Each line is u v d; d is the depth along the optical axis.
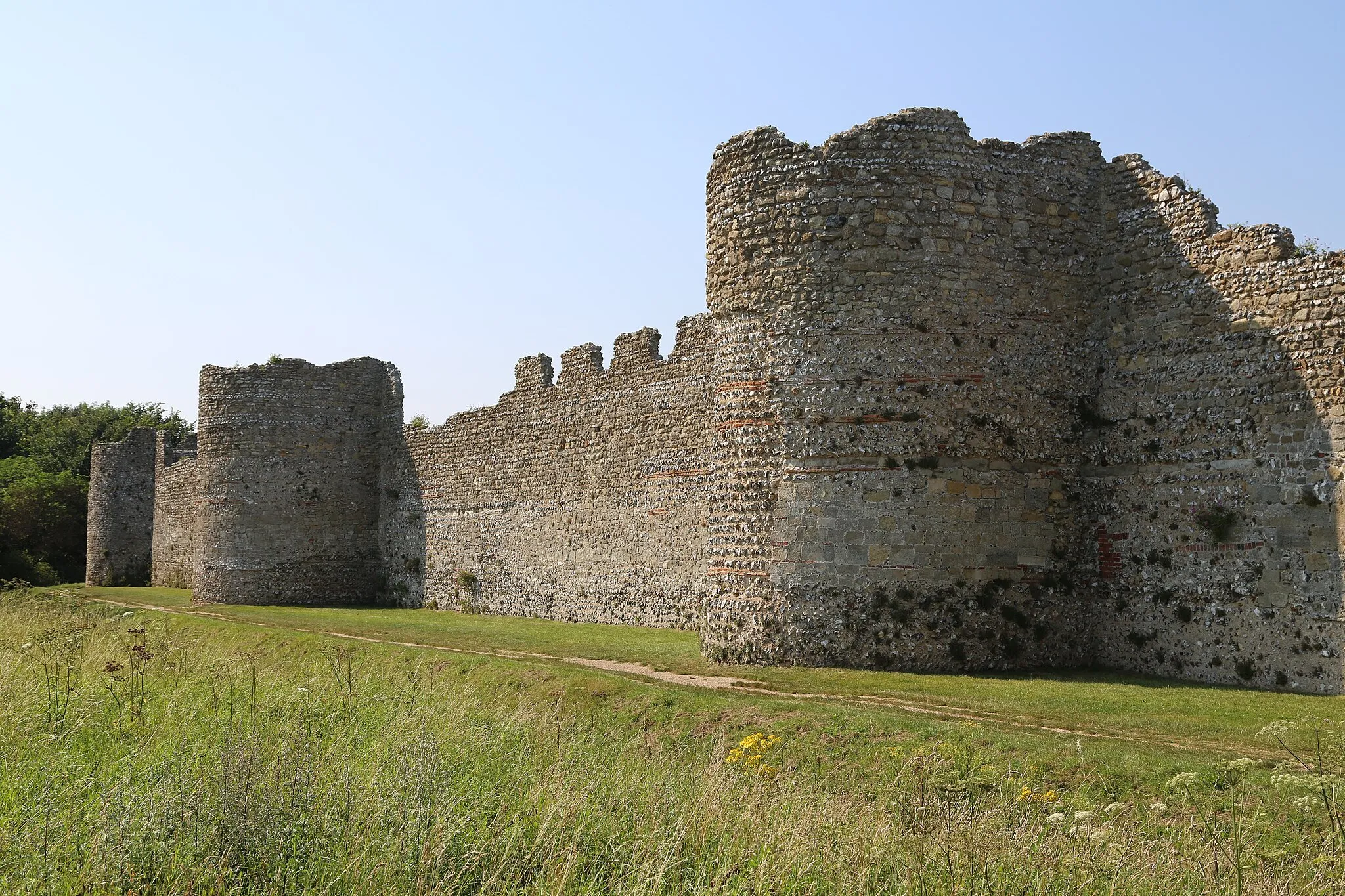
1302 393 15.98
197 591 41.47
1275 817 9.91
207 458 41.56
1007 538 18.17
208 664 17.38
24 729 12.34
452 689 16.42
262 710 13.79
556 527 32.12
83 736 12.56
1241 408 16.70
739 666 18.61
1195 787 10.78
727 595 19.05
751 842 9.23
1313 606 15.60
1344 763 11.53
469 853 9.01
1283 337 16.27
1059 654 18.23
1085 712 14.32
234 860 8.84
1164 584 17.53
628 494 29.44
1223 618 16.64
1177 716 13.93
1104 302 18.86
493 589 34.75
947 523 17.94
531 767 11.46
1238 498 16.61
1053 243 18.83
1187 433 17.39
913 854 8.59
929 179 18.42
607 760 12.10
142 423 85.94
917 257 18.33
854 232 18.48
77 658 17.06
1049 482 18.53
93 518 58.25
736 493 19.12
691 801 10.17
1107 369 18.69
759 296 19.11
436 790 10.01
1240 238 16.97
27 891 8.16
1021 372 18.45
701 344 27.41
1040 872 8.41
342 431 41.56
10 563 59.09
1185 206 17.80
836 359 18.44
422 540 38.69
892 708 14.90
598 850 9.31
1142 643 17.73
